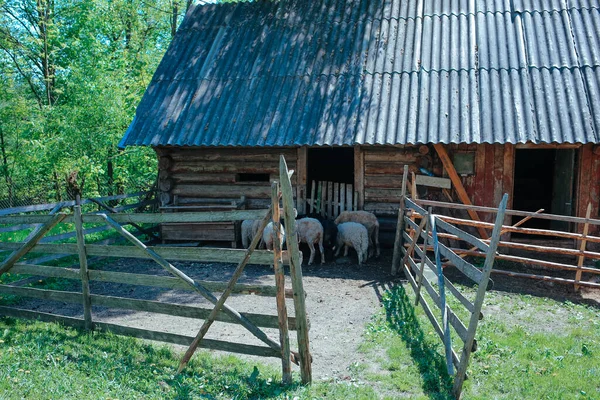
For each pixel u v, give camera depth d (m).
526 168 17.02
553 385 5.27
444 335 5.59
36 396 4.69
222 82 12.73
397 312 7.62
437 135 10.32
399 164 11.45
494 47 11.70
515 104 10.45
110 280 6.27
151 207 14.63
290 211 4.95
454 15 12.80
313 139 10.89
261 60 13.03
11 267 7.15
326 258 11.14
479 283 4.85
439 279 6.23
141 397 4.79
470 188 11.11
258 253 5.30
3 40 20.19
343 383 5.22
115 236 12.25
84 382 5.02
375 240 11.14
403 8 13.38
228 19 14.63
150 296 8.79
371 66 12.11
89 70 18.25
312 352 6.21
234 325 7.29
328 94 11.74
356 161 11.62
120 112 18.62
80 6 20.61
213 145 11.28
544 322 7.41
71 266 10.43
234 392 4.97
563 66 10.96
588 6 12.21
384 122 10.89
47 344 5.97
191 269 10.68
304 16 14.02
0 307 7.18
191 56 13.71
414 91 11.25
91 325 6.55
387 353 6.08
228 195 12.34
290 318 5.23
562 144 10.51
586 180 10.59
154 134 11.84
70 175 18.75
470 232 11.10
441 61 11.74
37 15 21.09
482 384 5.26
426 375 5.42
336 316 7.61
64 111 18.80
